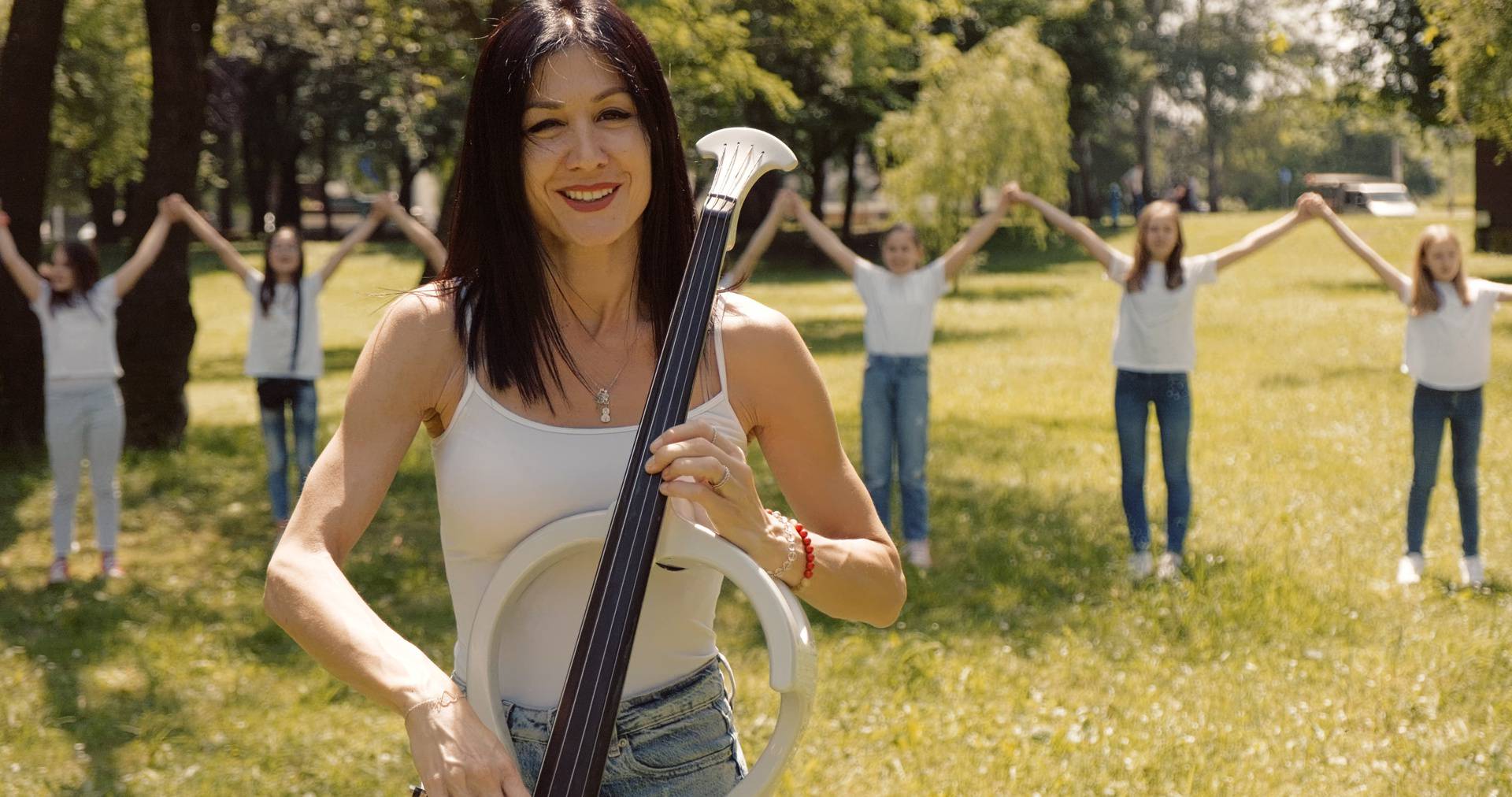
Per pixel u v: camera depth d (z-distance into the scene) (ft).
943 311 74.49
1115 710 16.46
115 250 118.21
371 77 50.72
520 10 5.65
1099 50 109.50
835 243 24.02
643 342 5.78
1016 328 66.23
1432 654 18.31
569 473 5.50
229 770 15.24
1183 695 17.02
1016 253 113.60
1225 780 14.17
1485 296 21.68
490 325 5.59
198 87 33.99
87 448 23.43
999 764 14.70
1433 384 21.77
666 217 5.82
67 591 22.86
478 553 5.64
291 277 26.48
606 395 5.65
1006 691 17.25
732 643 19.39
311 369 26.61
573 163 5.44
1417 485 22.12
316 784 14.92
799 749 15.17
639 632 5.68
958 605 21.33
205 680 18.33
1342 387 44.19
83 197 136.26
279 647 19.85
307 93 128.26
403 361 5.56
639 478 5.11
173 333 34.65
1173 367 22.16
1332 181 171.83
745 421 5.91
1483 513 26.61
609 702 4.81
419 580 23.22
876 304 23.31
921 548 23.52
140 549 26.07
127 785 14.82
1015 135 77.66
